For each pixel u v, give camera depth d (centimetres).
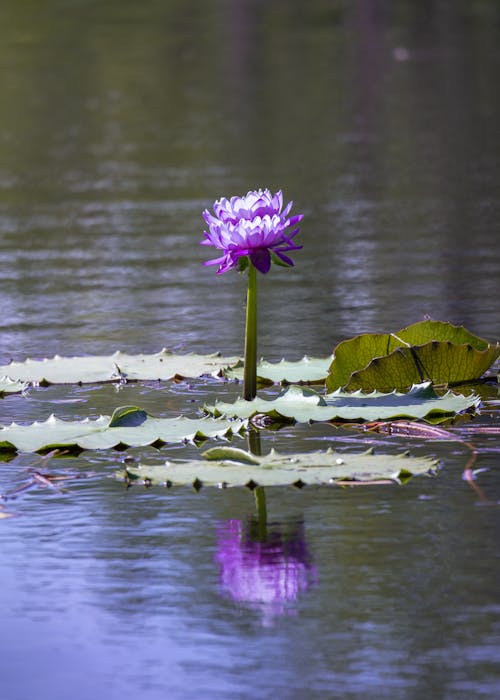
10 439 597
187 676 354
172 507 504
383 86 2495
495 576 414
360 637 373
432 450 575
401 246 1257
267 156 1848
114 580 425
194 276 1166
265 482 518
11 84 2714
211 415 647
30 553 454
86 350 853
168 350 805
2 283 1160
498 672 349
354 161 1792
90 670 360
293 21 3600
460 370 697
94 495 525
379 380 686
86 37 3394
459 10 3744
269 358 796
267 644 371
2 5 4128
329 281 1099
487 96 2314
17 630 387
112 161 1883
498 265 1134
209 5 4038
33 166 1884
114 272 1195
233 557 442
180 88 2567
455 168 1717
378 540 454
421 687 342
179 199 1569
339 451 576
